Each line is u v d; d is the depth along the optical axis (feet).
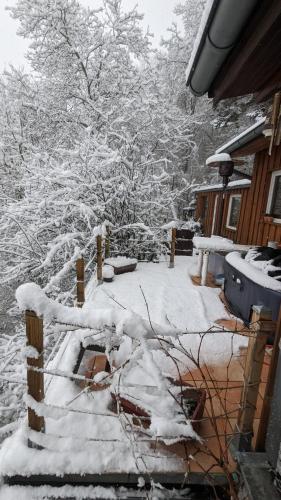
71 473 4.97
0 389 13.05
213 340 9.73
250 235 17.95
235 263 12.10
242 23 4.55
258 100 7.94
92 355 8.47
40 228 20.02
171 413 5.09
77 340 7.61
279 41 4.82
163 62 46.24
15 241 21.86
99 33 30.45
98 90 32.07
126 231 23.56
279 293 9.23
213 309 12.65
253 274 10.44
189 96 49.19
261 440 5.02
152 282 16.63
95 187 21.25
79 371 7.66
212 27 4.78
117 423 5.87
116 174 22.61
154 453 5.40
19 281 25.34
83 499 5.06
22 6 27.55
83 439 5.30
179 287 15.75
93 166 20.34
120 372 5.05
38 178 19.57
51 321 4.74
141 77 31.27
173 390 5.77
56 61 30.81
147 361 4.38
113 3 29.45
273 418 4.79
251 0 3.98
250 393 4.98
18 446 5.26
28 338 4.75
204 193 36.47
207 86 7.08
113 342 5.88
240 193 22.36
